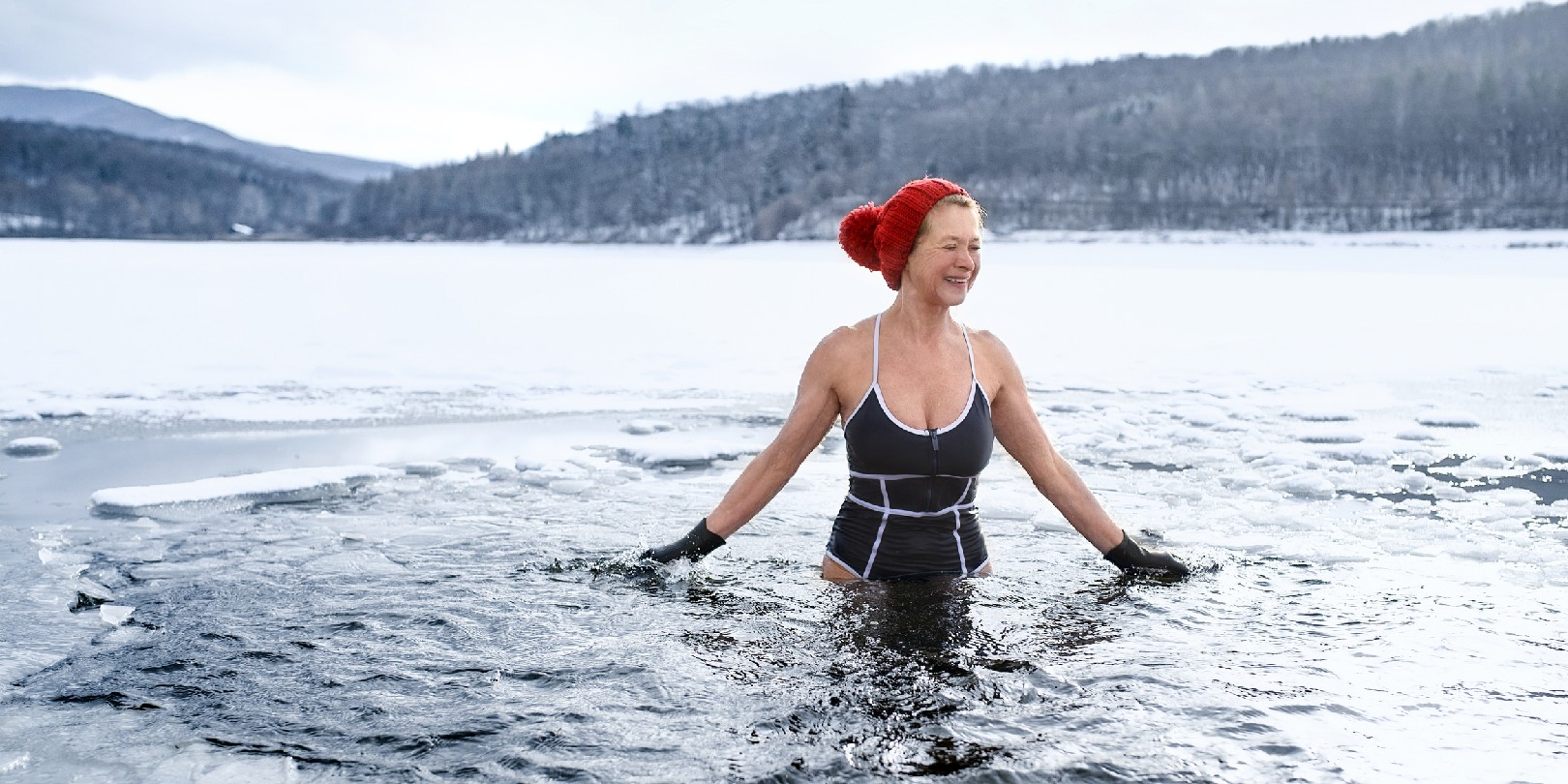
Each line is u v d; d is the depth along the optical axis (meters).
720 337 13.04
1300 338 12.55
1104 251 48.66
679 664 2.50
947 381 3.14
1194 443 6.09
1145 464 5.44
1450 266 32.03
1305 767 1.96
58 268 31.36
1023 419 3.29
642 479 5.12
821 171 107.06
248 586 3.19
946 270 3.08
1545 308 16.53
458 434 6.52
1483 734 2.10
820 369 3.22
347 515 4.23
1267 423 6.84
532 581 3.23
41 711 2.27
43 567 3.42
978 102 122.69
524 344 12.17
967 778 1.91
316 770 1.99
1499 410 7.22
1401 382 8.85
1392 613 2.89
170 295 19.94
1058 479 3.31
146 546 3.71
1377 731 2.12
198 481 4.73
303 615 2.91
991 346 3.31
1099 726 2.14
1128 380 9.08
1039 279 26.08
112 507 4.34
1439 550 3.63
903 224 3.10
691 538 3.34
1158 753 2.01
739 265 41.09
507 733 2.13
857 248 3.35
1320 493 4.68
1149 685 2.35
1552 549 3.64
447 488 4.84
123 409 7.37
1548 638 2.68
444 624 2.82
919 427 3.10
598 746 2.06
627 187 128.62
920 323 3.16
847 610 2.89
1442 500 4.50
